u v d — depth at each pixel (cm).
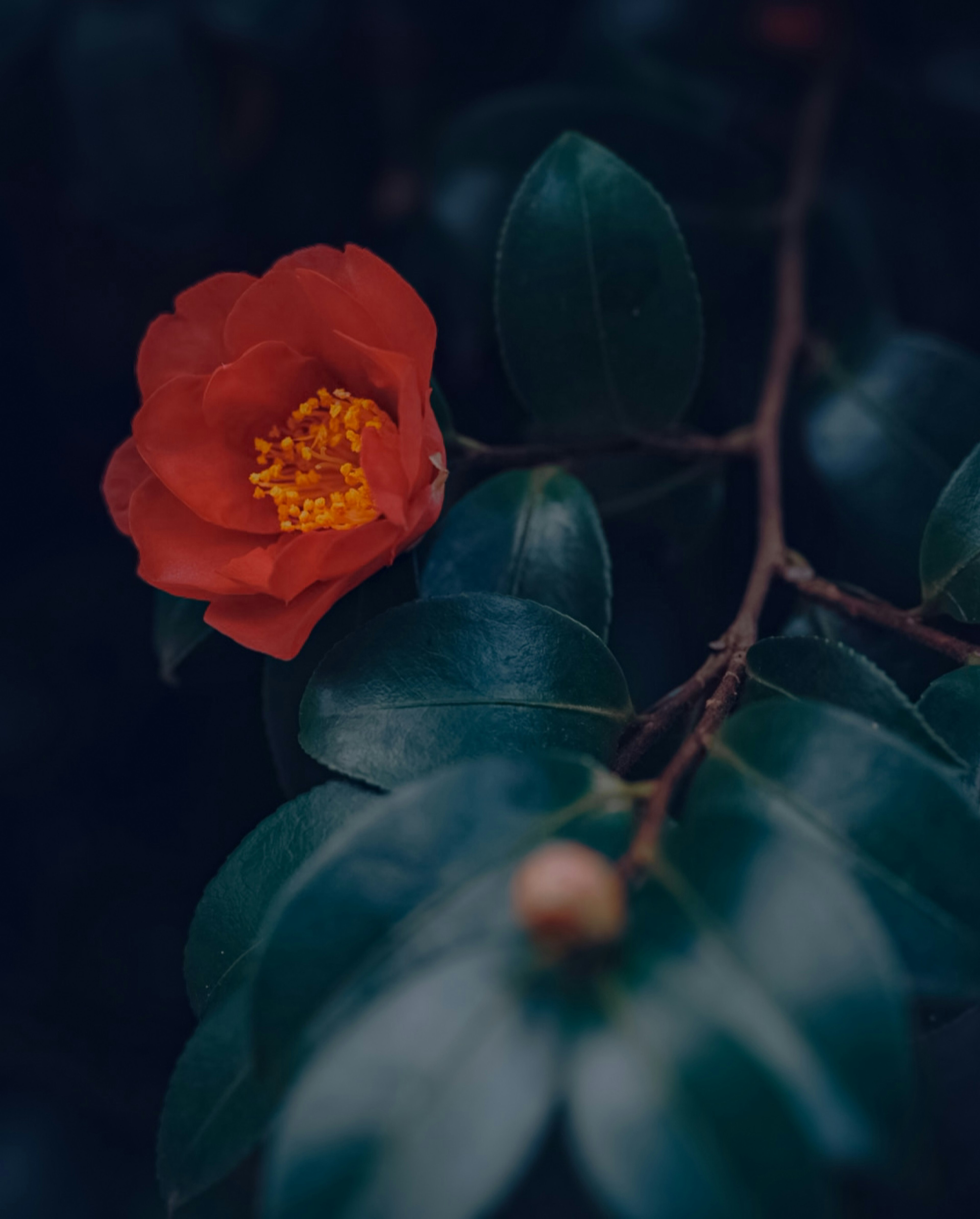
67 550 62
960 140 58
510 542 44
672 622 52
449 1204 33
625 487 50
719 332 53
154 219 58
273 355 42
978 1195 57
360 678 40
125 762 61
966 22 58
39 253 61
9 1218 58
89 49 56
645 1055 34
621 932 35
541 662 40
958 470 45
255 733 55
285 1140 34
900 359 49
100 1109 60
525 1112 34
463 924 36
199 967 40
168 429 42
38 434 62
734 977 34
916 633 42
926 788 37
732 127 57
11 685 60
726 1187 33
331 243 59
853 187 57
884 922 36
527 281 45
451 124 54
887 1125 34
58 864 61
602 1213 53
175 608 46
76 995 60
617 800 37
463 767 37
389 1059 34
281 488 43
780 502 46
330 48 57
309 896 36
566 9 59
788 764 37
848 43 57
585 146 45
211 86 57
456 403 54
